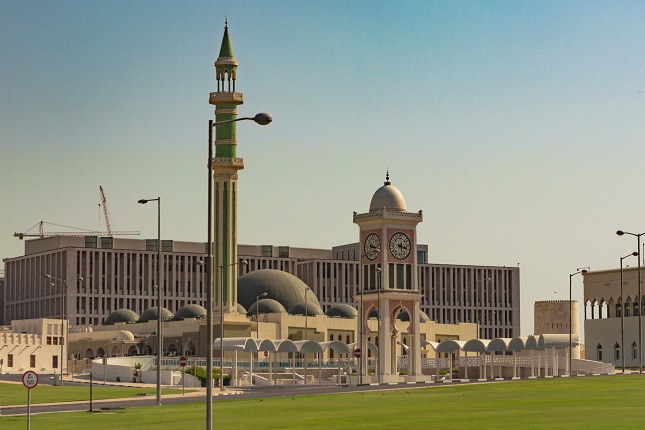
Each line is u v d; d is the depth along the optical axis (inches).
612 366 6382.9
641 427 2297.0
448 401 3459.6
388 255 6033.5
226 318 7677.2
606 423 2407.7
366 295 6063.0
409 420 2677.2
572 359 6574.8
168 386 5541.3
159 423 2751.0
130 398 4229.8
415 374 6058.1
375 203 6127.0
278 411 3115.2
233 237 7721.5
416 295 6082.7
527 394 3732.8
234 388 5251.0
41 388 5108.3
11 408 3627.0
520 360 6550.2
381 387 4862.2
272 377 6402.6
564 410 2883.9
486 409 3019.2
